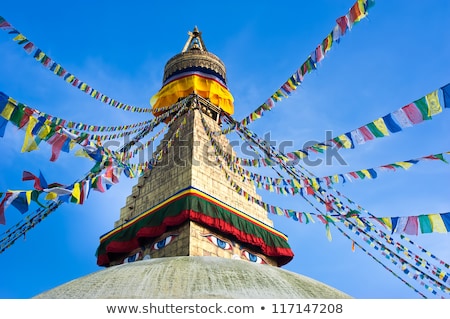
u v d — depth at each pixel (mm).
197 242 17312
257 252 19594
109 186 10406
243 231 19000
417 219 10398
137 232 18766
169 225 17938
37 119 9023
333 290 13930
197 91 25438
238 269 13227
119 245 19359
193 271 12602
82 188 9742
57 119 13859
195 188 18625
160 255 17875
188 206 17844
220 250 17969
